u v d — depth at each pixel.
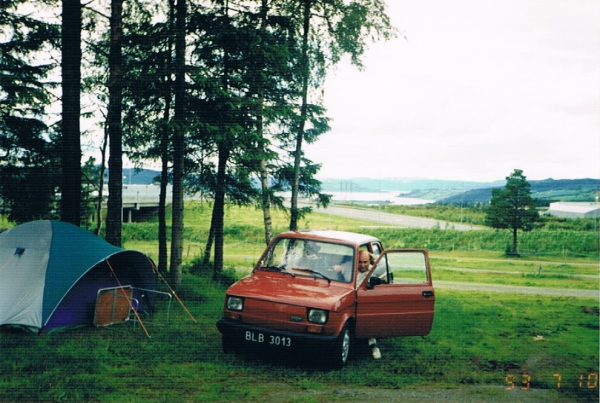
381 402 5.58
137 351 7.19
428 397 5.91
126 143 12.98
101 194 20.53
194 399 5.26
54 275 8.14
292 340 6.66
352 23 17.25
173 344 7.75
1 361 6.25
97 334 8.13
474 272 33.22
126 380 5.80
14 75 12.91
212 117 12.23
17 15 12.88
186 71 11.40
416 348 8.78
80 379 5.64
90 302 8.70
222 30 12.93
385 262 8.22
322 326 6.66
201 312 10.80
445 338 10.13
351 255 7.75
